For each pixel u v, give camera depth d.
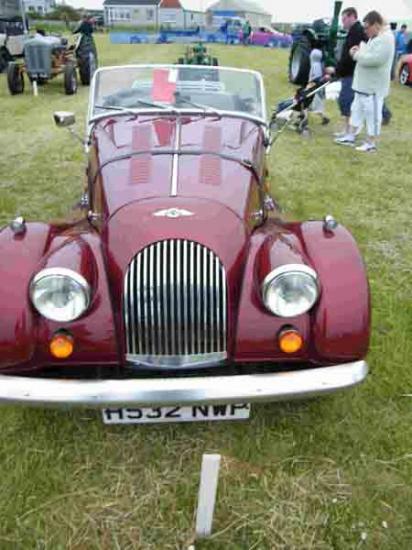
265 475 2.39
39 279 2.08
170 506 2.26
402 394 2.83
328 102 10.26
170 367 2.26
